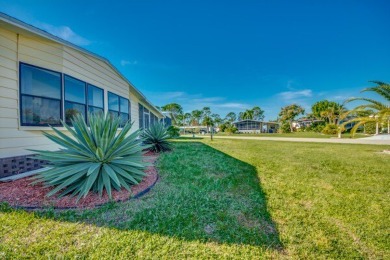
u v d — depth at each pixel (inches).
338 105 1574.8
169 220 97.0
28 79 175.3
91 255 70.6
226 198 129.0
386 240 85.9
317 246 80.7
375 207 119.6
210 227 92.7
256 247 79.0
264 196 135.2
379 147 461.1
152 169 200.8
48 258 68.2
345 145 511.5
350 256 75.6
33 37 174.1
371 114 524.7
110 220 95.5
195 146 442.9
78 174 124.6
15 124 164.9
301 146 479.5
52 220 93.2
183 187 148.8
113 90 313.9
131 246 76.3
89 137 134.0
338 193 143.8
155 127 336.8
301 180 175.9
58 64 199.8
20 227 86.3
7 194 119.6
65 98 209.0
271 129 2026.3
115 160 141.0
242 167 224.5
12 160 161.9
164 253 73.4
